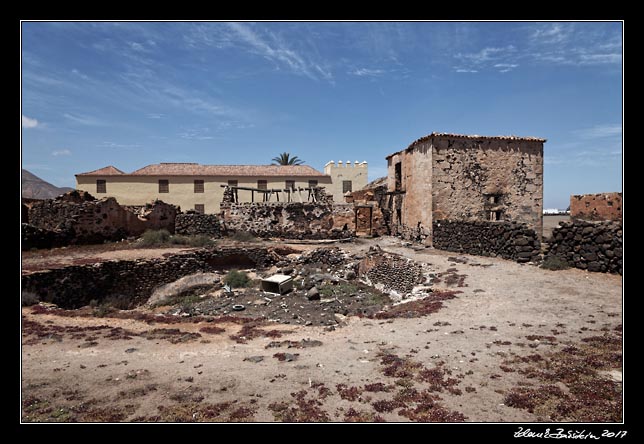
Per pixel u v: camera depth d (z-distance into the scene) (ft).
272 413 16.83
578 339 24.50
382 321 32.37
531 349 23.43
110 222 82.02
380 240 95.09
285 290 60.08
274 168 146.82
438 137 75.46
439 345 25.12
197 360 24.13
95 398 18.60
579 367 20.29
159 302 58.18
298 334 30.12
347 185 149.79
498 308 32.91
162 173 131.34
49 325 33.40
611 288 35.68
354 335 28.94
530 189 80.59
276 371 21.86
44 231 69.15
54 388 19.86
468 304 34.86
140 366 23.11
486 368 21.03
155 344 27.89
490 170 78.33
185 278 65.10
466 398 17.78
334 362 23.12
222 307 51.49
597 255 41.32
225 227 104.53
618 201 76.13
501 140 78.74
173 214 99.66
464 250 63.93
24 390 19.56
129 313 39.55
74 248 71.72
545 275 42.39
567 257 45.29
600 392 17.52
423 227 79.36
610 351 22.07
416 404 17.39
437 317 31.83
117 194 128.26
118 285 59.72
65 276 51.29
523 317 29.96
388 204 106.42
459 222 65.77
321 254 80.94
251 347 26.86
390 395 18.51
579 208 85.20
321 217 106.93
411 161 86.17
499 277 43.83
